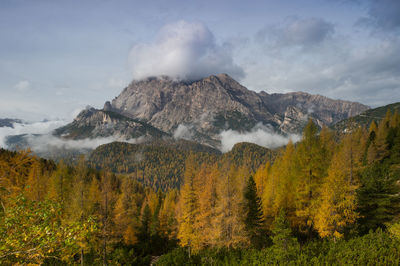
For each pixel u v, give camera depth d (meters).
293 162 29.25
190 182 30.41
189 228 28.11
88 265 24.28
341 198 21.61
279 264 16.48
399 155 42.88
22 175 8.66
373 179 26.92
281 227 18.92
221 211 26.94
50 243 7.13
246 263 18.28
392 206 24.44
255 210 28.59
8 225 7.26
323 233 21.50
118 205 29.41
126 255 27.92
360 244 17.03
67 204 24.69
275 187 34.69
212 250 24.64
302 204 25.91
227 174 29.62
